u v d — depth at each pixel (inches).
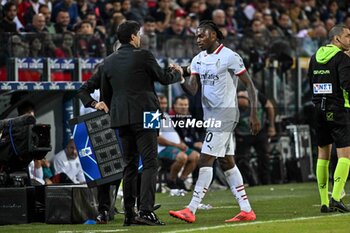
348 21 2229.3
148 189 861.8
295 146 1605.6
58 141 1381.6
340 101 965.8
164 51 1485.0
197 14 1862.7
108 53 1392.7
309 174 1616.6
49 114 1371.8
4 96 1327.5
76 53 1385.3
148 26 1667.1
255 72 1587.1
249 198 1256.8
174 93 1488.7
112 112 864.9
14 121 944.3
